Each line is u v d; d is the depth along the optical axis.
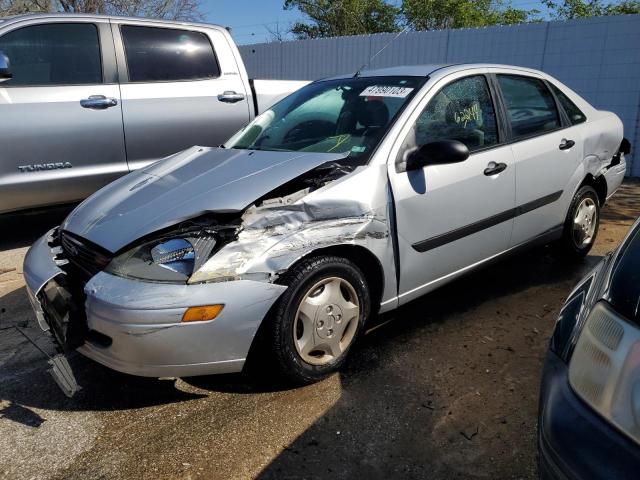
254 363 2.94
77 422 2.52
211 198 2.61
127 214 2.68
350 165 2.86
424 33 10.54
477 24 18.77
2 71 4.22
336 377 2.82
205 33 5.55
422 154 2.94
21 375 2.91
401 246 2.93
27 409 2.62
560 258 4.40
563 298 3.77
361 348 3.10
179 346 2.29
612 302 1.47
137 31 5.10
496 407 2.56
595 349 1.43
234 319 2.35
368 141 3.02
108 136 4.87
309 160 2.84
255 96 5.80
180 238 2.40
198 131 5.39
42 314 2.55
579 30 8.77
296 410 2.56
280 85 6.04
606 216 6.11
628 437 1.30
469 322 3.41
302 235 2.52
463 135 3.34
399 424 2.45
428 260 3.11
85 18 4.84
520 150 3.61
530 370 2.86
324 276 2.63
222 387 2.76
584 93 8.92
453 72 3.44
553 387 1.54
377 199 2.79
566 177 3.99
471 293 3.86
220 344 2.36
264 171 2.80
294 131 3.48
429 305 3.66
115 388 2.78
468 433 2.38
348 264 2.71
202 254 2.34
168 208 2.62
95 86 4.81
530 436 2.35
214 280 2.32
